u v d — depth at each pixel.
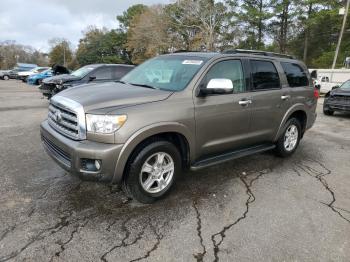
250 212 3.58
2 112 9.62
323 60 40.44
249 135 4.62
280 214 3.56
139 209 3.54
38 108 10.73
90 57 68.06
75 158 3.18
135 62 49.84
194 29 42.19
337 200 3.98
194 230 3.17
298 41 42.84
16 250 2.74
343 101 10.66
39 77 25.05
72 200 3.67
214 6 38.72
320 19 36.06
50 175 4.36
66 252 2.75
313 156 5.84
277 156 5.59
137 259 2.71
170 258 2.74
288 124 5.37
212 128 4.02
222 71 4.21
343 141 7.16
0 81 33.38
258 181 4.49
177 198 3.84
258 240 3.05
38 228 3.08
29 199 3.66
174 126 3.56
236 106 4.25
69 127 3.40
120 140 3.19
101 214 3.40
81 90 3.87
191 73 3.97
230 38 40.19
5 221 3.17
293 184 4.44
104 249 2.82
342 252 2.91
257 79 4.70
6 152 5.34
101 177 3.21
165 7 42.91
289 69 5.39
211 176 4.59
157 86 4.02
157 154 3.59
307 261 2.78
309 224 3.37
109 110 3.21
